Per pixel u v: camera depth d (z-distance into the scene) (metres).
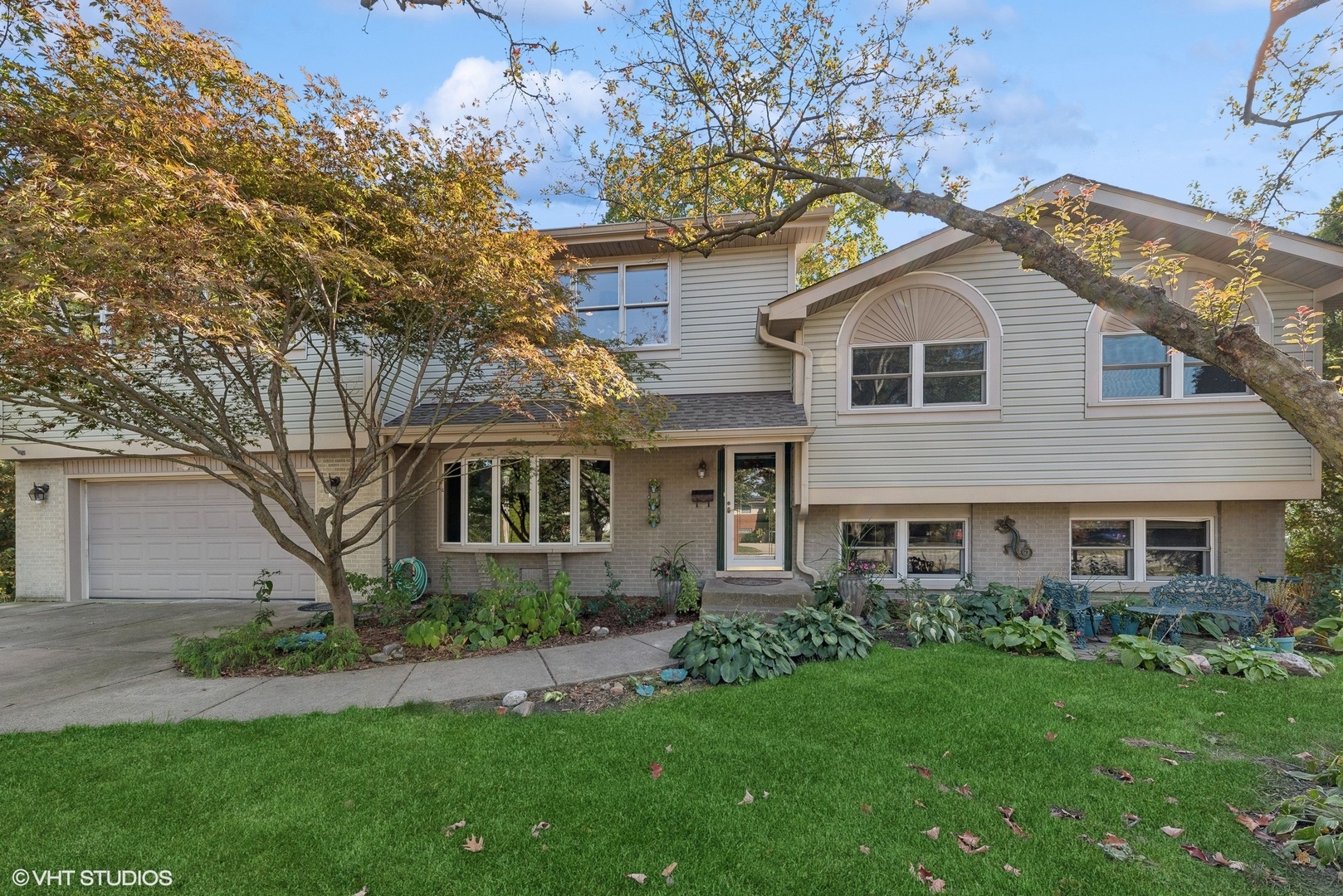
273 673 5.51
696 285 9.19
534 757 3.60
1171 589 6.63
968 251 7.88
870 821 2.92
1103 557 8.16
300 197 5.38
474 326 6.75
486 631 6.29
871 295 8.09
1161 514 7.98
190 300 4.07
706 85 6.66
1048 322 7.71
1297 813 2.87
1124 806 3.04
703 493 9.01
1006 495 7.77
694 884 2.48
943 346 7.98
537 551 9.02
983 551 8.30
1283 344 7.16
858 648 5.70
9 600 10.02
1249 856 2.65
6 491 13.29
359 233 5.60
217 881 2.53
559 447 8.84
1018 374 7.77
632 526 9.15
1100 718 4.13
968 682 4.85
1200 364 7.46
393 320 6.89
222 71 5.17
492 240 5.83
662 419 7.16
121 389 5.34
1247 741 3.80
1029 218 5.30
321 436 9.01
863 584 7.07
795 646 5.48
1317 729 3.97
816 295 7.81
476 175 5.95
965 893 2.43
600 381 5.88
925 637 6.22
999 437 7.81
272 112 5.41
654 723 4.09
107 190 3.82
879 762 3.52
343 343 8.02
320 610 8.64
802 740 3.81
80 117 4.46
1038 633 5.81
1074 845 2.73
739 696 4.61
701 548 8.98
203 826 2.91
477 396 8.23
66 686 5.17
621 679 5.16
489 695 4.81
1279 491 7.21
